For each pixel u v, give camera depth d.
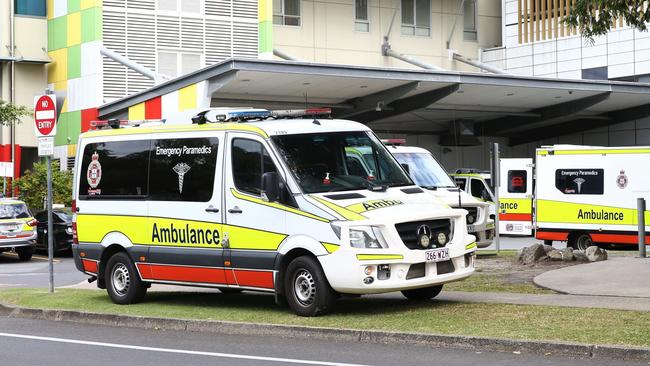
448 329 11.20
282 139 13.34
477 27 54.06
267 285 13.26
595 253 19.27
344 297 14.83
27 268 27.38
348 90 39.38
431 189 20.77
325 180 13.17
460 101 43.84
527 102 45.00
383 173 13.77
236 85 36.59
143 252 14.88
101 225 15.58
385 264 12.30
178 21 41.81
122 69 40.41
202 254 14.02
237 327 12.55
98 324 14.05
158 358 10.66
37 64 42.62
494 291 15.20
